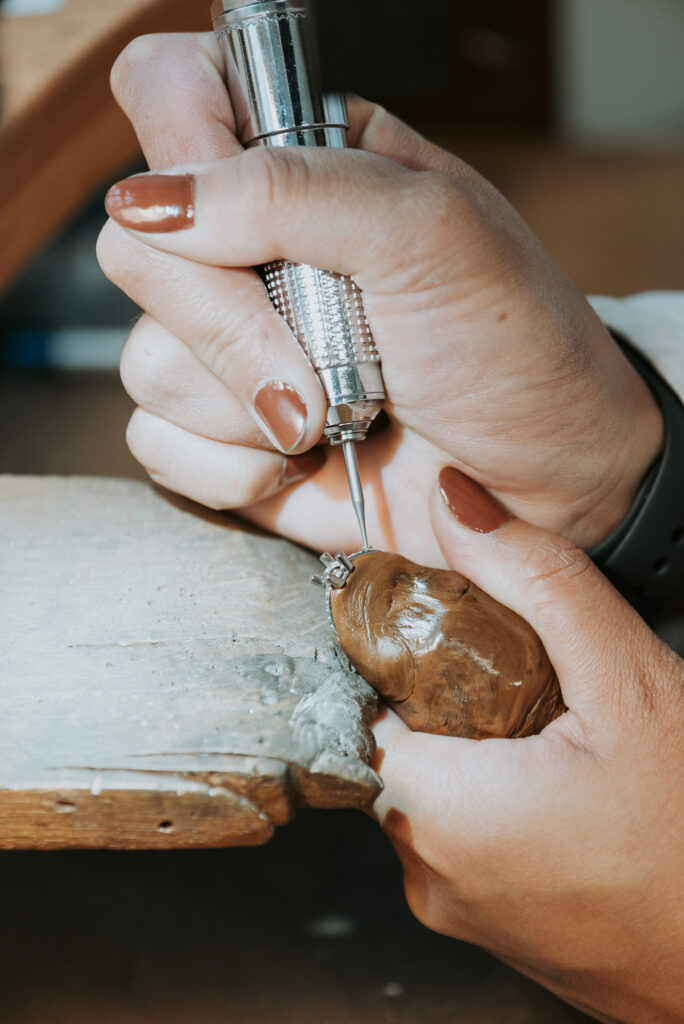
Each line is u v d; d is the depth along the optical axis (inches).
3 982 11.0
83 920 11.7
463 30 51.5
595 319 10.1
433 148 10.3
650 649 9.5
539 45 52.8
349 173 8.8
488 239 9.0
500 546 9.8
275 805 8.5
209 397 9.9
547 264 9.7
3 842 8.7
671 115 61.2
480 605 9.4
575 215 40.5
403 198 8.8
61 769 8.5
